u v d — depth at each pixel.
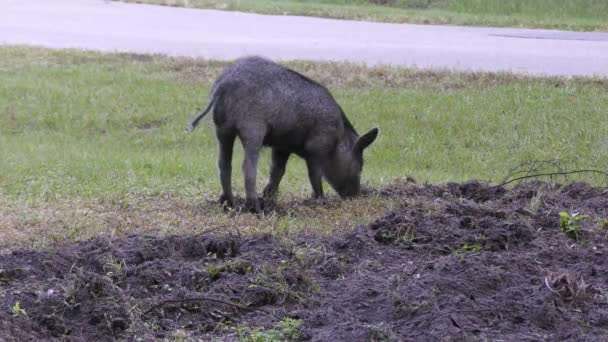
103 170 17.19
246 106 13.88
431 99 23.22
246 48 28.58
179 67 25.64
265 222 13.55
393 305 9.81
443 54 28.50
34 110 22.22
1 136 20.52
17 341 8.91
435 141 21.12
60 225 13.12
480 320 9.50
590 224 13.45
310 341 8.95
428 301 9.76
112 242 11.96
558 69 26.39
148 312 9.71
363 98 23.25
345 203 15.02
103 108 22.52
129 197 15.10
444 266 10.98
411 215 13.11
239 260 10.97
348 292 10.39
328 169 15.14
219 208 14.48
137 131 21.62
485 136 21.33
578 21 36.47
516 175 19.12
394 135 21.27
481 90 23.91
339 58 27.34
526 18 36.72
